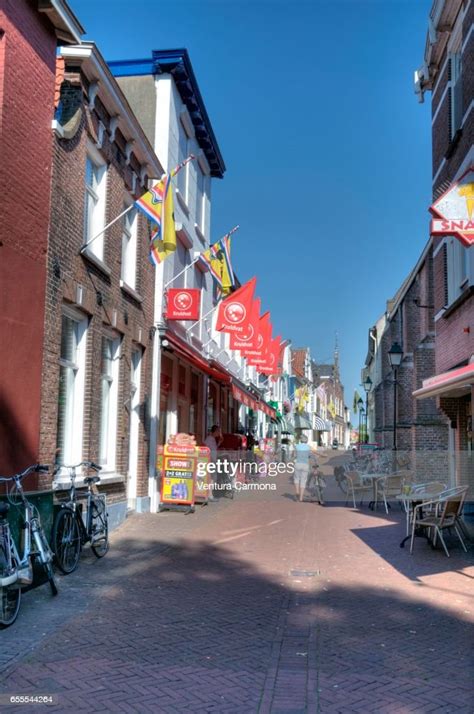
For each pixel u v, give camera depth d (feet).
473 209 30.81
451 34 43.68
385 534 37.24
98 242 35.58
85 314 33.01
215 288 74.38
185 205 56.49
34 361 25.07
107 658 16.37
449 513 32.01
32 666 15.72
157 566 27.66
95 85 32.76
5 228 23.13
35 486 24.91
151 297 45.93
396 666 16.10
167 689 14.53
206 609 21.13
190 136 58.70
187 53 50.14
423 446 62.49
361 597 22.97
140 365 44.19
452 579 25.84
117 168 38.17
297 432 184.44
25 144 24.81
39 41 26.14
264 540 34.94
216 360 72.59
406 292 76.18
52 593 22.27
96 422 34.47
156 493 45.98
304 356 214.48
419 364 64.18
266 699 14.07
